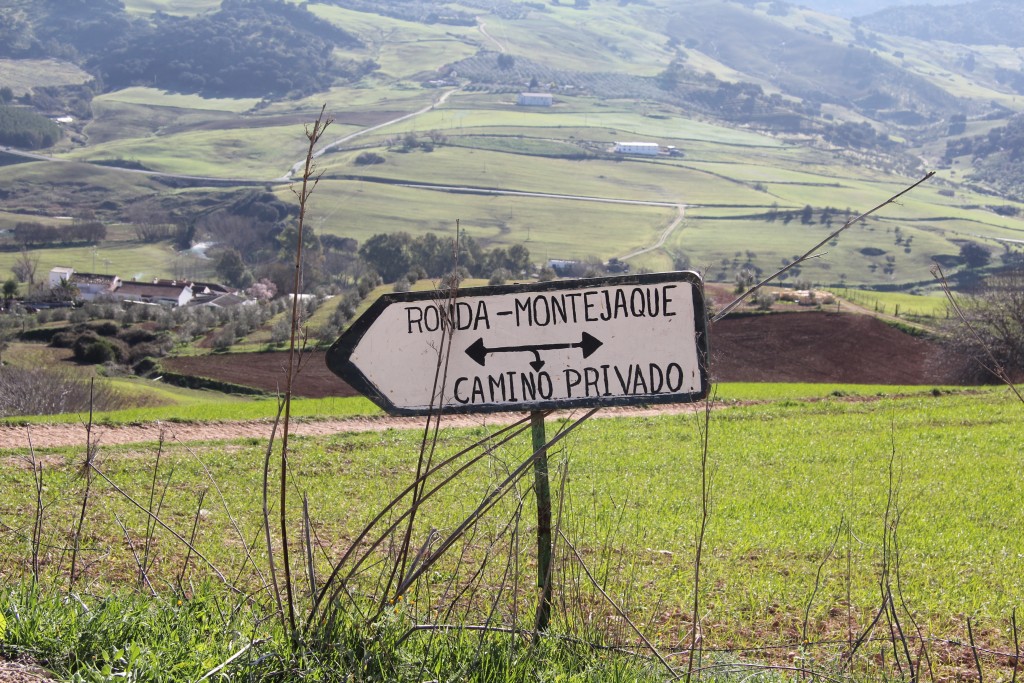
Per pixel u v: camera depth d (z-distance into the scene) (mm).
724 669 5777
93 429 23656
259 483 17375
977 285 64438
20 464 17406
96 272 169125
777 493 17969
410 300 5105
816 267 185875
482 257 134875
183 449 20938
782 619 9039
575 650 5082
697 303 4793
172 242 199625
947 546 13773
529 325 4992
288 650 4500
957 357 58844
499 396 5043
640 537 11930
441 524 10891
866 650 7484
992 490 18625
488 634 4980
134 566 9016
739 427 27297
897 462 21844
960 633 8773
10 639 4336
